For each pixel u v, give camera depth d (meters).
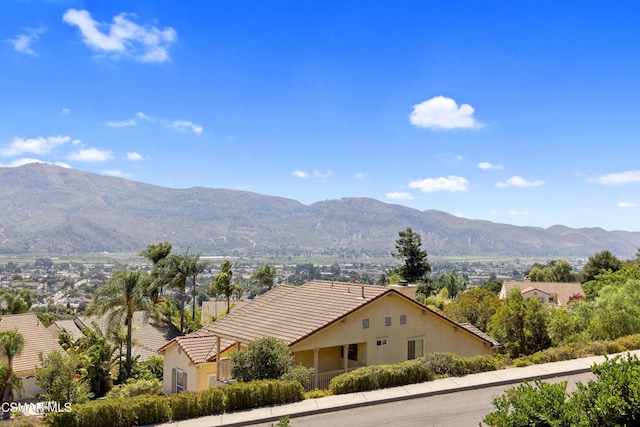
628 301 28.55
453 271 93.06
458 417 14.67
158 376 40.94
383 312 23.09
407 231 73.38
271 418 14.80
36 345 36.66
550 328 27.47
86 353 40.47
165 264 71.56
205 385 24.47
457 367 19.06
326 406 15.66
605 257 88.62
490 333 28.23
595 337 28.05
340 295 24.27
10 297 58.94
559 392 9.89
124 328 51.56
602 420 9.21
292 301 25.39
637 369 9.62
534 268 112.50
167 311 70.31
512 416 9.77
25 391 33.22
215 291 69.69
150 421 14.70
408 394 16.66
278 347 18.30
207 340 26.28
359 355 22.88
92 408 14.16
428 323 24.61
